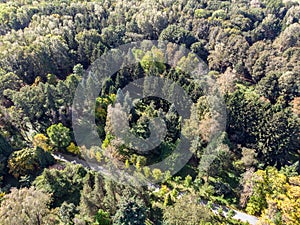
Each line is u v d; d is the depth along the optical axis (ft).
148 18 382.63
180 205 169.27
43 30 324.39
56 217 162.61
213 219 175.52
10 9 360.28
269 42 378.94
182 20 402.31
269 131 230.07
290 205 171.73
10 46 284.20
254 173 200.03
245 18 417.08
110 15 389.60
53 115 236.02
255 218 185.47
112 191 168.66
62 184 182.91
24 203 154.81
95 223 155.02
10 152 205.46
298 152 255.50
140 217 147.23
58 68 303.07
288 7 467.52
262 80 312.91
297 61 328.70
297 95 299.79
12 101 242.99
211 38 377.30
